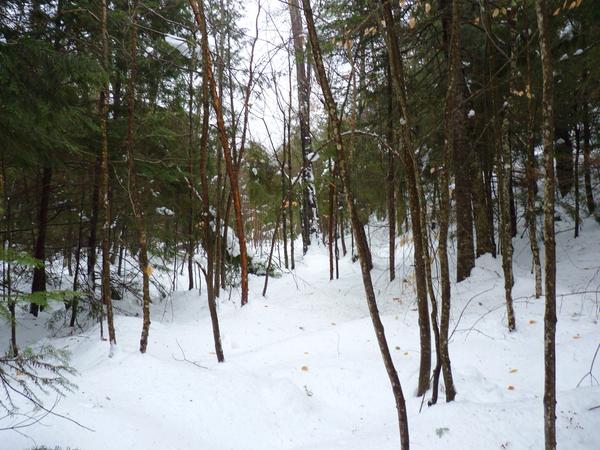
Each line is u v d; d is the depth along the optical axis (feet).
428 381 14.06
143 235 17.79
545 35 8.01
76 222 27.99
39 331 26.61
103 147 18.06
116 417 11.72
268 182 38.70
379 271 36.40
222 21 28.04
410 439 10.83
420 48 27.81
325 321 26.81
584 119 29.48
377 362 17.78
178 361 17.72
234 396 14.46
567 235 35.50
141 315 29.71
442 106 25.16
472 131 26.89
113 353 17.20
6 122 17.01
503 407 11.43
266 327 25.04
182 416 13.19
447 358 12.44
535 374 15.33
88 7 21.83
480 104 26.76
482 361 17.22
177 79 30.60
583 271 26.78
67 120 18.99
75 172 27.04
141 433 11.31
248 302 28.66
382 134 28.22
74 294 9.46
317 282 37.40
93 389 13.67
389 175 30.55
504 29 23.79
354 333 21.90
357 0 25.30
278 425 13.55
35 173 27.30
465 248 27.14
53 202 29.48
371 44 27.58
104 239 17.89
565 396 11.70
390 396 15.07
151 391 14.15
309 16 9.68
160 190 30.60
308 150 42.19
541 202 33.04
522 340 18.94
